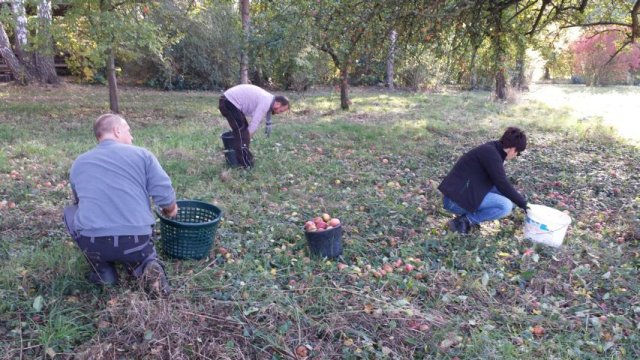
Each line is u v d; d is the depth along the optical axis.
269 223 4.75
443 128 10.47
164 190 3.35
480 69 8.54
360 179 6.46
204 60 18.73
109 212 3.13
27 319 3.05
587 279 4.05
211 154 7.39
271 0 10.31
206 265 3.85
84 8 9.45
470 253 4.33
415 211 5.25
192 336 2.97
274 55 10.74
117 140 3.38
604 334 3.31
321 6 7.64
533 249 4.47
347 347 3.01
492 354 2.99
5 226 4.34
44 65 16.91
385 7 6.99
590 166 7.63
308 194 5.77
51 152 7.01
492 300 3.68
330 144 8.56
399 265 4.09
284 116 11.86
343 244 4.41
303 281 3.72
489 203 4.66
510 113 13.39
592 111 14.25
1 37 16.14
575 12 8.41
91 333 2.96
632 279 4.04
